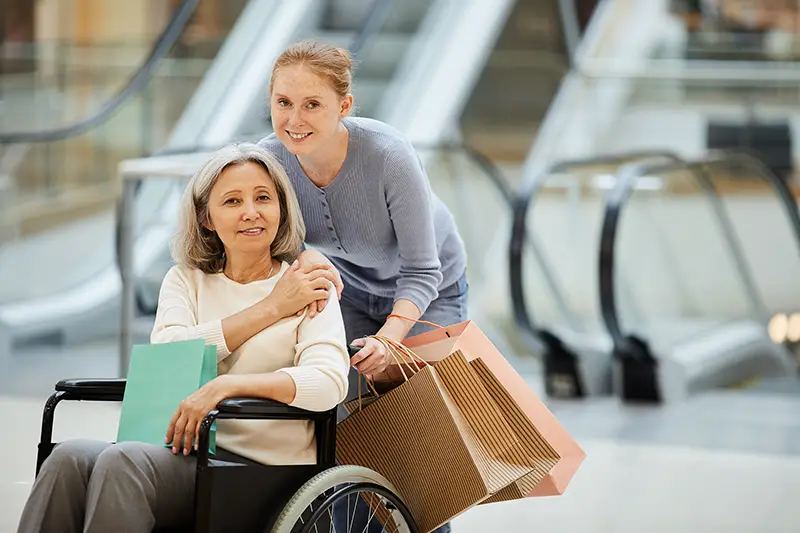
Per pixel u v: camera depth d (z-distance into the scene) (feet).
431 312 15.96
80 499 11.85
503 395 12.73
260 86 44.55
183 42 44.57
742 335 46.85
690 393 42.09
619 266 45.50
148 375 12.45
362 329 16.24
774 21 59.82
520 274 39.24
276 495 11.91
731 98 56.54
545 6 53.72
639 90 56.34
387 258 15.20
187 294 13.30
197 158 33.55
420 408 12.79
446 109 47.24
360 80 45.01
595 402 39.24
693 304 47.70
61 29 55.57
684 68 59.31
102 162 43.86
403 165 14.23
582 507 22.54
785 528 21.08
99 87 47.65
